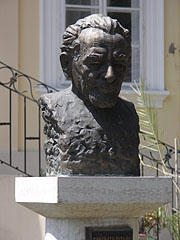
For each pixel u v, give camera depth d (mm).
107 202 6551
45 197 6648
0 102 12266
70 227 6922
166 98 13148
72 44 7008
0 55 12469
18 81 12453
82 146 6844
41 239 11062
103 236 6801
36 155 12211
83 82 6910
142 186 6648
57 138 7066
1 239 11250
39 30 12703
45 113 7129
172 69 13320
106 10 13492
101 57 6758
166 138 13031
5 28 12516
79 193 6488
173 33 13383
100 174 6848
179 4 13430
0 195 11391
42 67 12633
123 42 6871
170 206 11320
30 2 12711
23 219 11242
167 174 10656
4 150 12117
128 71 13453
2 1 12523
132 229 6863
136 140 7070
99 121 6941
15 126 12234
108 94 6855
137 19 13555
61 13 12961
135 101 12883
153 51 13359
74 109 6996
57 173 7051
